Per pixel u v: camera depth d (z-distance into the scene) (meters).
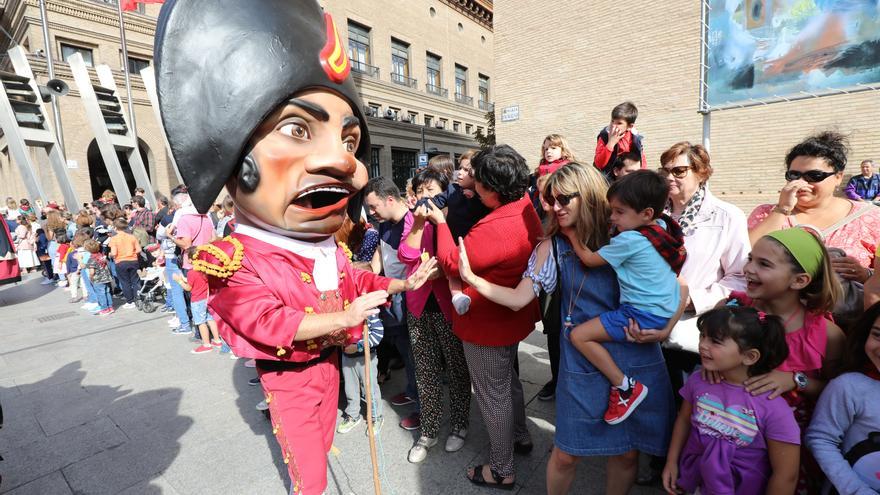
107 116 11.75
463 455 2.52
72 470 2.56
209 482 2.41
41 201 10.45
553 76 10.34
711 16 3.38
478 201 2.41
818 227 2.01
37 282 9.52
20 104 10.13
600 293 1.71
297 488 1.67
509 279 2.05
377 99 22.39
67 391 3.65
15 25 14.74
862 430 1.38
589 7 9.70
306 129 1.57
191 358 4.30
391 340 3.13
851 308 1.77
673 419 1.75
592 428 1.71
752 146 8.02
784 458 1.44
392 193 2.81
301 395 1.72
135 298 6.69
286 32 1.51
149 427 3.01
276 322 1.51
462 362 2.54
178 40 1.46
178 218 4.78
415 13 24.47
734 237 2.05
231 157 1.46
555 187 1.69
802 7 3.04
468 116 28.78
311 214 1.60
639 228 1.61
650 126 9.18
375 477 1.78
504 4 10.90
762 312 1.54
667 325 1.63
